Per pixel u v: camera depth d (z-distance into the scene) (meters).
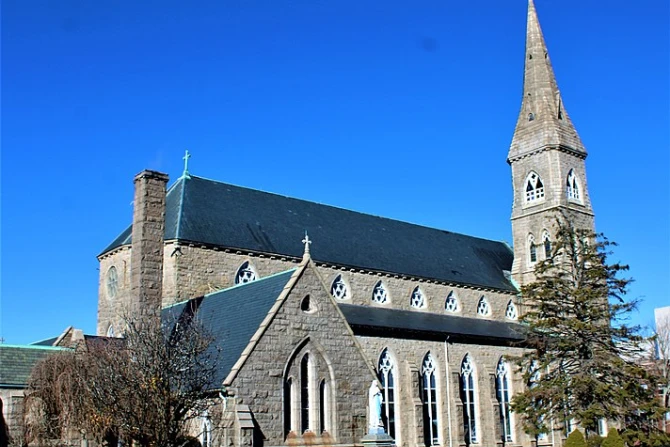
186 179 57.97
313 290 37.09
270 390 33.81
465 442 58.59
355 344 37.94
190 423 34.56
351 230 67.62
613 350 51.69
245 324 36.91
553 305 54.31
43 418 35.59
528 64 85.88
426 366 57.94
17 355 39.22
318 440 34.88
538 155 81.12
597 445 48.72
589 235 55.69
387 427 51.59
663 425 77.12
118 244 56.00
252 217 59.31
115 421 30.89
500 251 83.81
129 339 34.31
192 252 51.50
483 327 66.19
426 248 73.25
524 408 52.12
